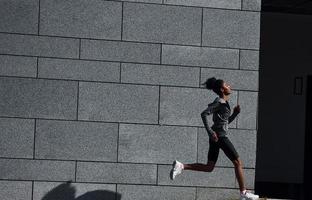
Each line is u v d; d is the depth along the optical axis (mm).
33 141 9781
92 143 9906
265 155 14234
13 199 9742
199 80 10133
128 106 9984
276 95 14242
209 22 10148
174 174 9109
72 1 9859
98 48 9922
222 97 9188
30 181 9773
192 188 10078
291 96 14273
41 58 9805
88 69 9906
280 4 13195
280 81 14250
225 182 10141
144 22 10016
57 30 9836
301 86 14273
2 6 9719
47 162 9805
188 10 10102
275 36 14242
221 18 10180
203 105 10133
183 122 10086
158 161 10039
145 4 10016
